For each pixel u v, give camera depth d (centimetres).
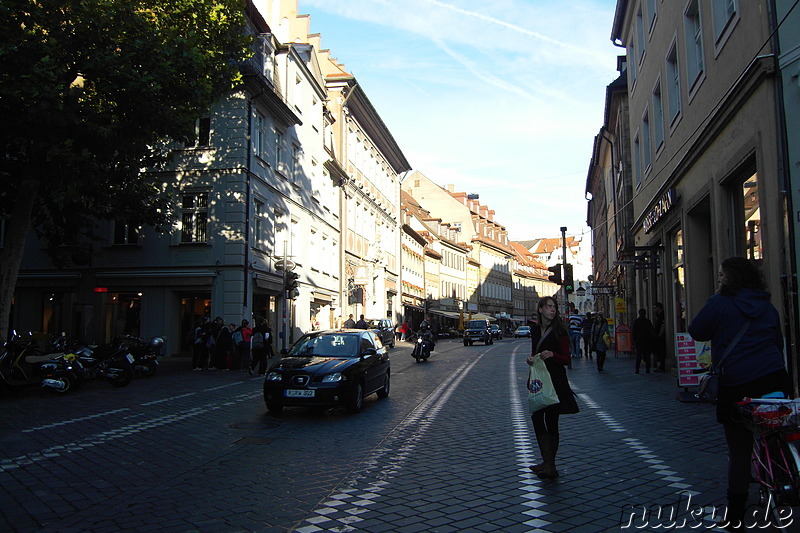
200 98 1595
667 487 578
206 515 525
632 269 2967
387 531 475
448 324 7138
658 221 1889
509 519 497
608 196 4097
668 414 1021
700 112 1385
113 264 2580
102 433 934
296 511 532
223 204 2525
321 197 3572
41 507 556
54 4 1340
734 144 1144
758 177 1013
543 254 13412
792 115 917
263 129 2770
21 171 1574
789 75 923
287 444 851
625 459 697
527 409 1130
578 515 504
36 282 2631
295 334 3098
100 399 1320
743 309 434
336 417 1103
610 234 4031
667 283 1833
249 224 2564
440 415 1090
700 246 1550
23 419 1059
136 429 970
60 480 654
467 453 757
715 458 691
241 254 2495
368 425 1005
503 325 9394
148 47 1443
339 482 631
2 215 1912
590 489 579
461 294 8138
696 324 453
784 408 394
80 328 2566
